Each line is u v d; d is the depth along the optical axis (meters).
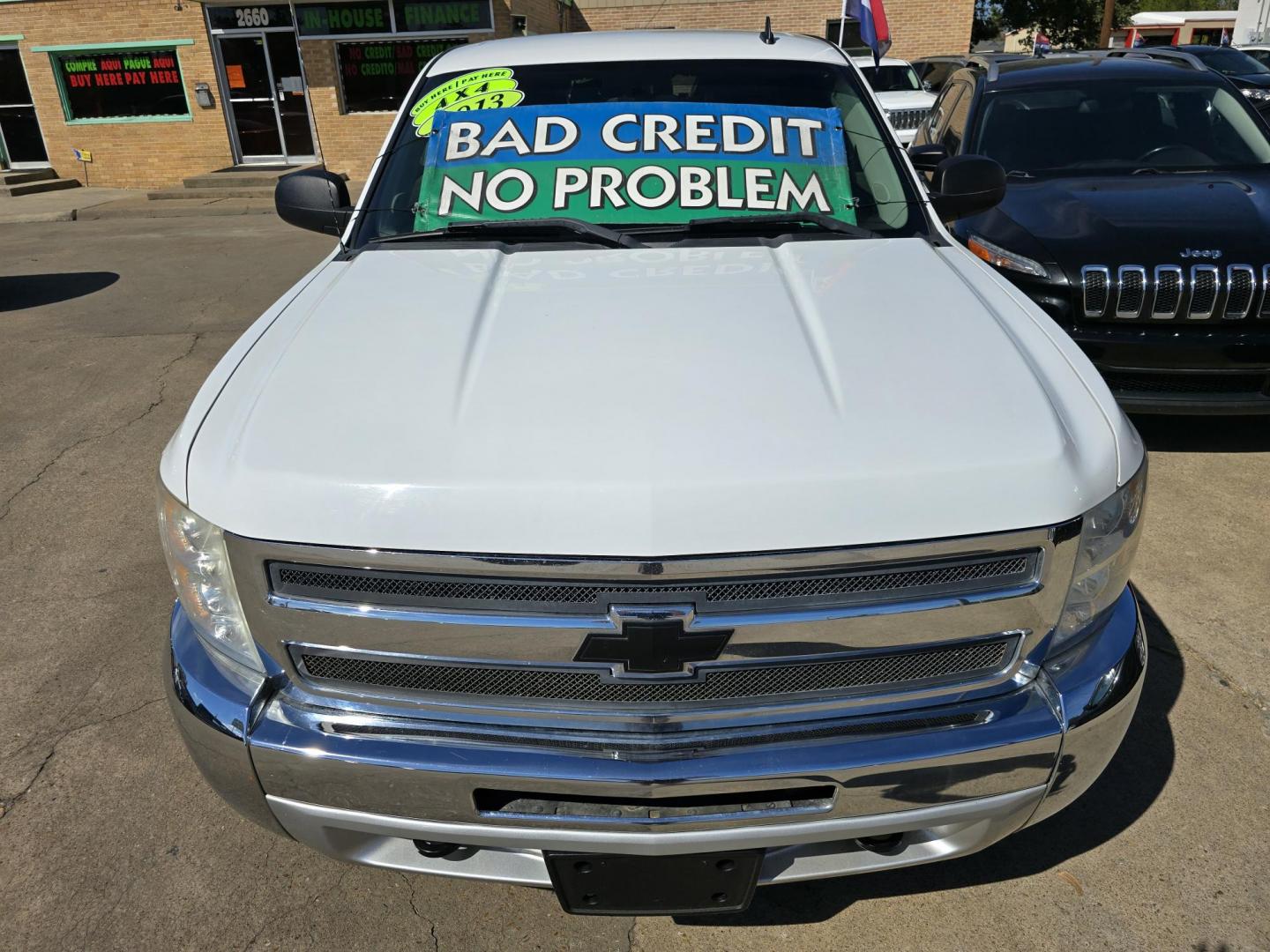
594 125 2.78
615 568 1.49
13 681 2.93
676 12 18.53
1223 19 33.34
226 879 2.21
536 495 1.52
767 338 1.90
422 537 1.52
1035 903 2.11
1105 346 3.83
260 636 1.65
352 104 15.80
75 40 15.76
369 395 1.75
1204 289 3.73
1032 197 4.48
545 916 2.12
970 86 5.77
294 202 2.84
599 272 2.26
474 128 2.80
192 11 15.30
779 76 2.90
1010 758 1.65
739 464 1.55
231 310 7.57
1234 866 2.19
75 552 3.73
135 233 11.71
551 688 1.60
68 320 7.34
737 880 1.71
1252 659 2.89
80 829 2.36
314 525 1.55
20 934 2.08
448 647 1.58
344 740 1.64
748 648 1.55
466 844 1.68
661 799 1.61
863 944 2.03
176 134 16.17
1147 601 3.18
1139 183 4.53
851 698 1.63
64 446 4.81
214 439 1.73
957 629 1.60
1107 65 5.50
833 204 2.61
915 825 1.68
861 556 1.52
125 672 2.97
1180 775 2.45
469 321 2.01
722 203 2.58
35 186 15.89
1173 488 3.96
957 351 1.85
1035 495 1.56
